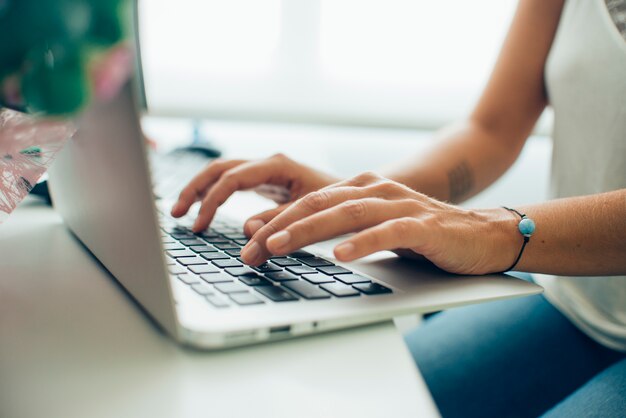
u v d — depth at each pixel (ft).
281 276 1.18
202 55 4.09
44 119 0.64
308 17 4.14
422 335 2.16
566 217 1.48
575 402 1.47
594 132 1.95
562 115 2.15
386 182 1.43
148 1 3.89
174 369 0.83
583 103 2.01
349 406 0.77
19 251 1.42
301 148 3.87
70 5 0.52
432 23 4.29
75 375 0.80
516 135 2.53
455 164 2.30
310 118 4.35
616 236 1.46
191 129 4.06
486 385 1.86
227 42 4.10
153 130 4.10
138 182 0.83
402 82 4.39
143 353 0.87
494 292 1.21
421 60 4.36
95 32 0.54
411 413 0.77
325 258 1.39
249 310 0.94
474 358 1.97
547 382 1.86
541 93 2.52
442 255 1.26
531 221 1.42
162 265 0.83
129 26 0.58
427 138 4.55
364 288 1.13
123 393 0.75
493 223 1.42
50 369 0.81
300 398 0.78
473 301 1.15
